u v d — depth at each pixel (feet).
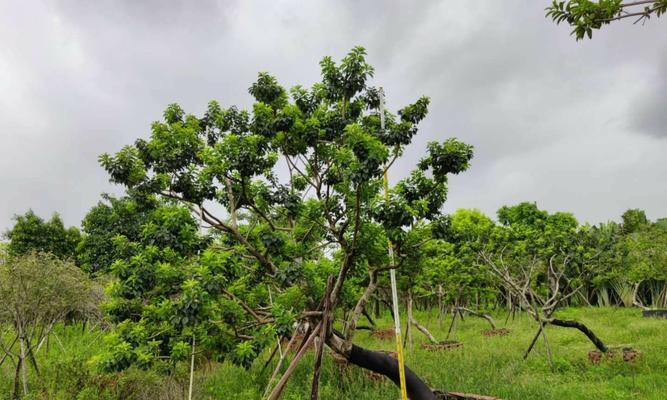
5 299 27.50
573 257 40.45
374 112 28.89
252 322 24.21
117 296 21.91
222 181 26.91
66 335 44.29
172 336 22.44
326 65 26.37
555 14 12.46
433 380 26.37
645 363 28.43
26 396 25.44
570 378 28.02
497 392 24.14
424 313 76.69
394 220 18.88
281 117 23.84
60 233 74.59
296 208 24.91
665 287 64.59
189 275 21.27
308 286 23.16
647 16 11.39
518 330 48.67
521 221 80.59
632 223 87.71
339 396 24.98
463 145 21.06
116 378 26.13
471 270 46.42
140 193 25.00
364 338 47.19
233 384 27.99
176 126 25.07
